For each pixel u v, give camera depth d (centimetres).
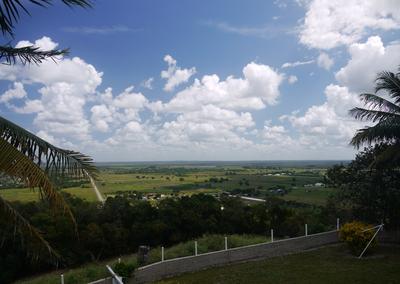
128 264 1327
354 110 1667
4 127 468
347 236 1636
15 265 2072
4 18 466
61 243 2323
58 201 489
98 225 2602
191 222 2686
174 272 1462
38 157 483
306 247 1784
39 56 543
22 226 537
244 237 1984
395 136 1550
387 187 1809
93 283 1211
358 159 1977
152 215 2823
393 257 1563
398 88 1592
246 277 1389
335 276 1348
